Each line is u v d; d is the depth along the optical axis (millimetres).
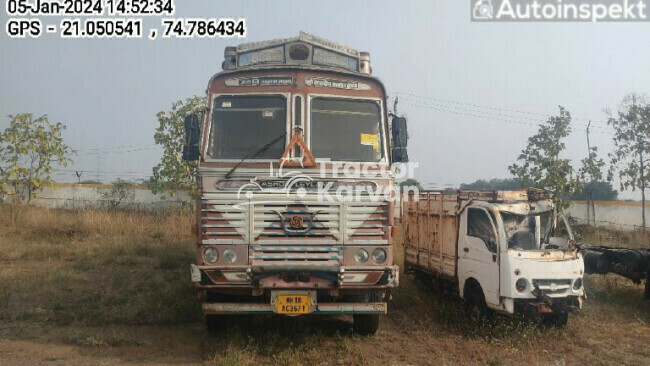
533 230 9766
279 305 6570
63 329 7875
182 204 21422
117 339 7320
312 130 7102
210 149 7004
